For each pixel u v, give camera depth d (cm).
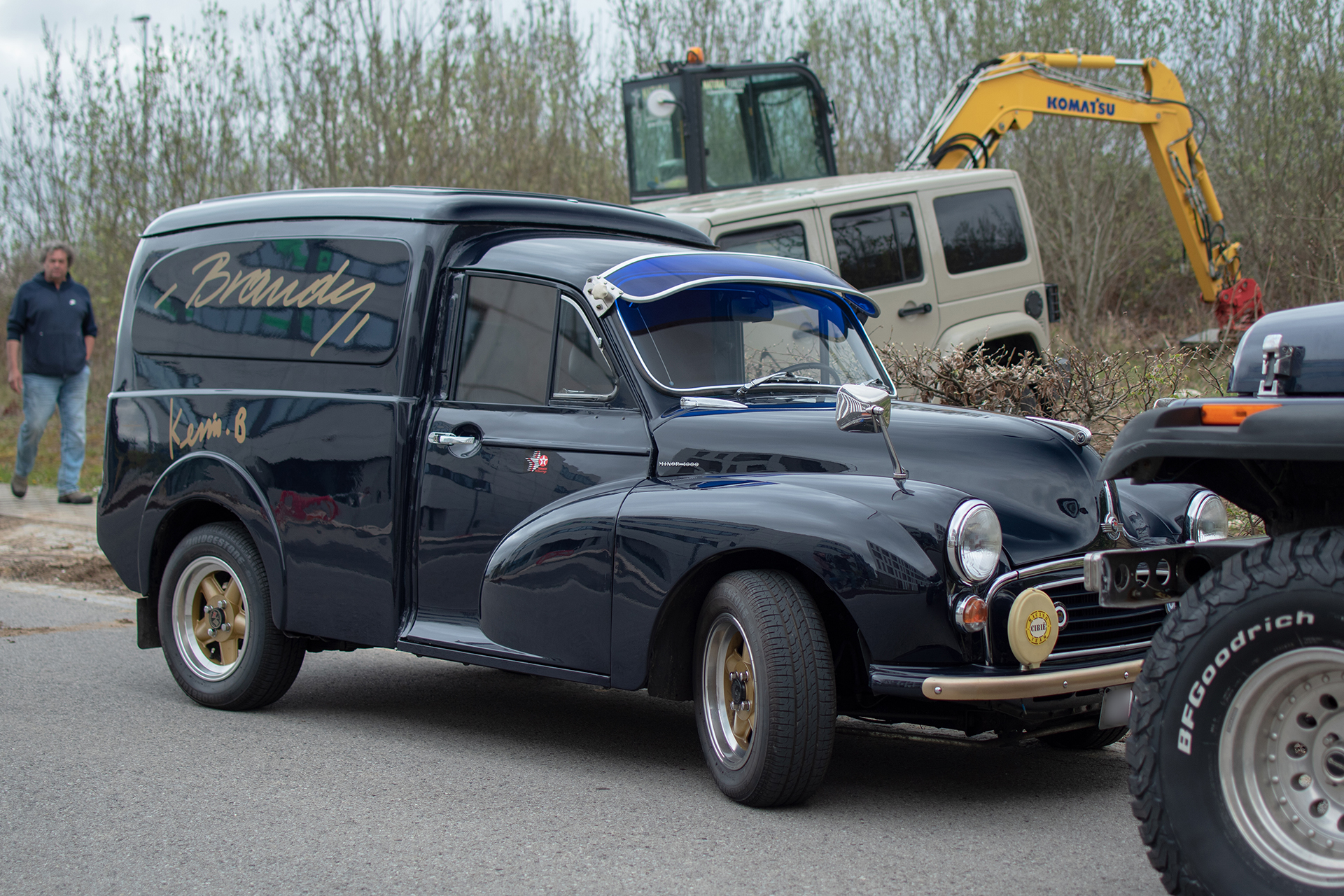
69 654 666
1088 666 406
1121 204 2073
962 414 463
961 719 423
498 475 489
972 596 397
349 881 354
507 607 470
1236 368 323
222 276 581
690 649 450
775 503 414
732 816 414
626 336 478
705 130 1283
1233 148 1839
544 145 1945
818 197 1014
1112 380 768
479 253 521
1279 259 1653
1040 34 1997
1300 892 275
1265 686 286
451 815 414
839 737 534
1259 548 294
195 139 1769
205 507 580
